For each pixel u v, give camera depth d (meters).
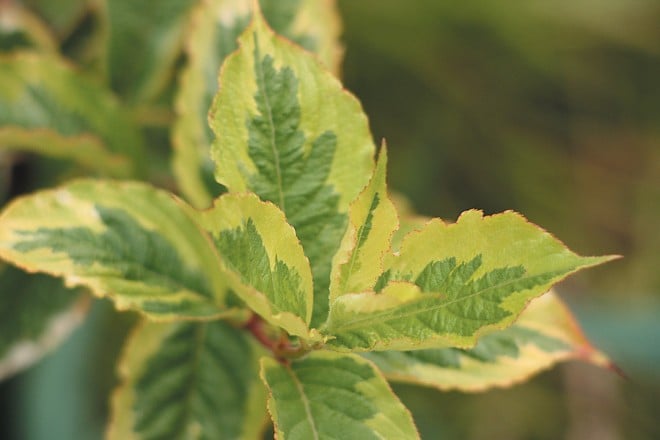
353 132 0.48
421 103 0.79
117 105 0.55
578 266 0.45
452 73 0.78
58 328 0.56
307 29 0.52
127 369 0.52
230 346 0.53
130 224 0.50
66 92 0.55
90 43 0.59
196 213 0.46
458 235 0.45
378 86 0.78
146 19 0.56
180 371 0.52
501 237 0.45
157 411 0.52
